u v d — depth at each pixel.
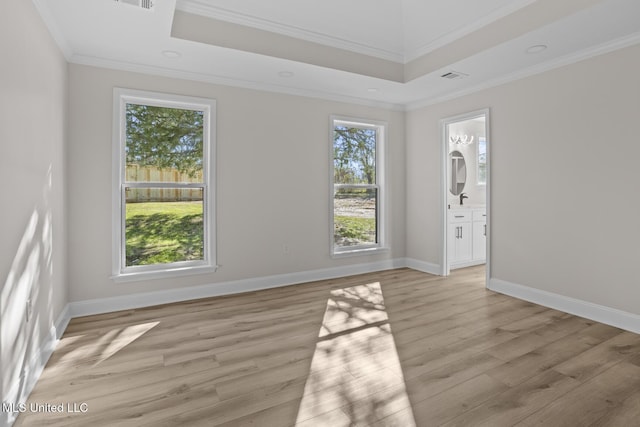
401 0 3.34
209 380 2.04
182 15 2.80
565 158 3.20
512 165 3.67
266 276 4.02
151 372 2.13
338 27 3.37
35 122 2.14
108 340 2.59
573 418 1.68
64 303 2.94
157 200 3.50
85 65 3.10
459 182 5.96
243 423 1.65
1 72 1.66
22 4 1.94
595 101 2.97
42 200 2.27
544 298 3.39
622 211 2.83
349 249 4.70
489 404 1.79
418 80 3.85
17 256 1.84
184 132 3.60
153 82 3.38
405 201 5.10
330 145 4.41
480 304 3.43
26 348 1.96
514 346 2.48
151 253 3.48
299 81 3.88
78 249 3.11
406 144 5.06
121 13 2.39
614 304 2.88
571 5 2.44
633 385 1.97
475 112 4.04
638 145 2.72
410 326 2.86
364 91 4.27
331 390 1.93
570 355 2.34
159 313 3.18
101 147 3.18
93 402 1.82
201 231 3.71
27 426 1.63
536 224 3.46
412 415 1.71
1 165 1.65
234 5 2.93
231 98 3.76
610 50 2.87
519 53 3.10
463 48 3.26
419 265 4.91
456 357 2.31
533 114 3.45
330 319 3.02
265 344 2.52
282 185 4.09
